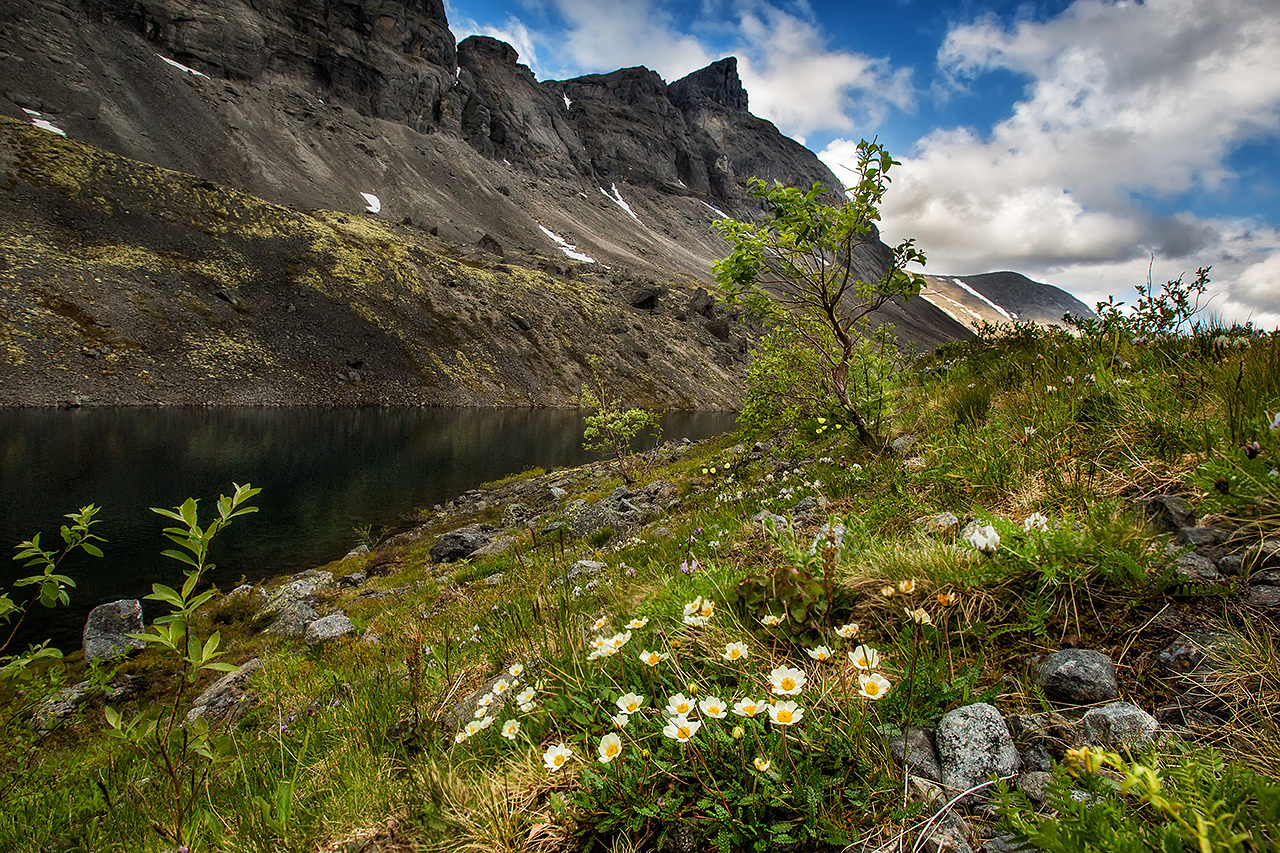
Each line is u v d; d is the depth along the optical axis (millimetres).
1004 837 1603
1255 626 1992
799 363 8859
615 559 7824
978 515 2980
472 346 118625
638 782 1952
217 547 24328
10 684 4918
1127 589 2326
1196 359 4441
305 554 23969
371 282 115000
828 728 2041
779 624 2719
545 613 4523
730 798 1816
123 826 3551
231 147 171750
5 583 19328
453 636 5574
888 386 8461
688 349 173000
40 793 4641
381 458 47719
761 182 6836
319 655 8992
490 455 53875
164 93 171750
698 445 33219
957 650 2381
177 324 80750
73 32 165250
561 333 143000
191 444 46000
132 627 14148
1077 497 3328
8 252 74250
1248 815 1346
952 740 1891
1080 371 5027
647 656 2352
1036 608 2332
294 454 45906
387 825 2314
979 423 5457
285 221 117750
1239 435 3029
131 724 2576
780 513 5836
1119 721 1832
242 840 2516
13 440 41625
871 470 5727
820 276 7027
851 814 1776
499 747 2586
